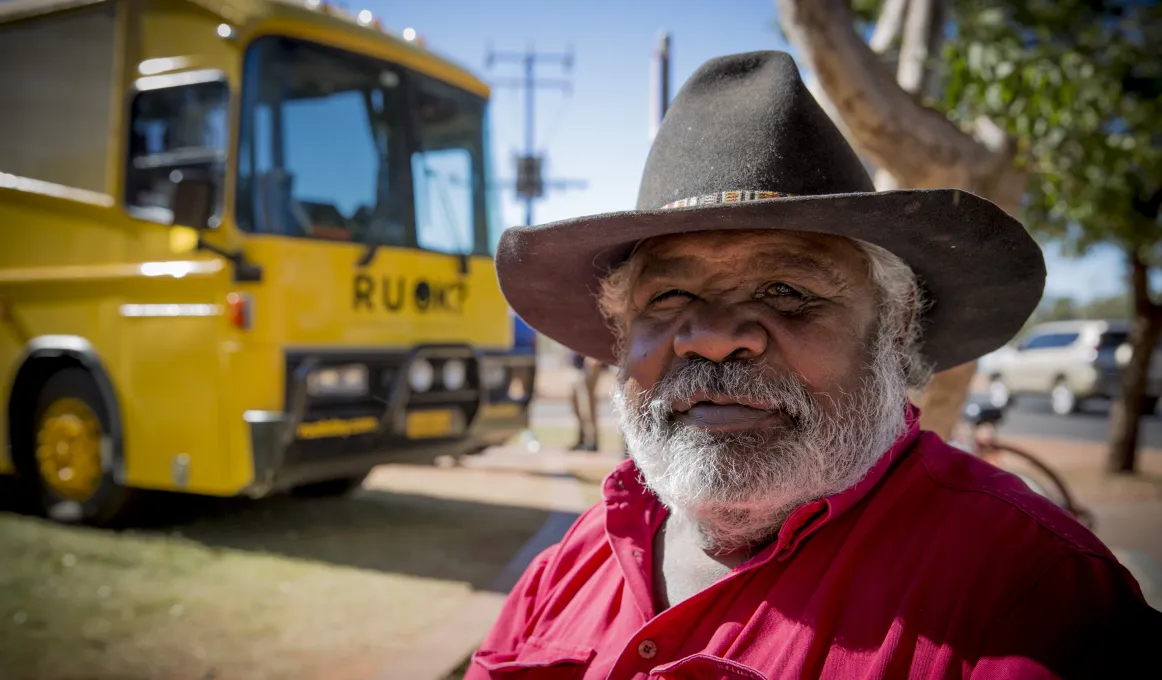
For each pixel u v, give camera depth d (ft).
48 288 17.67
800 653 3.83
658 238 4.94
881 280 4.75
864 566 4.01
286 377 14.70
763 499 4.25
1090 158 12.31
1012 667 3.41
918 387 5.35
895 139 8.04
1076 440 40.16
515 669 4.85
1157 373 54.19
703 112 4.70
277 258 14.83
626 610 4.65
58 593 13.78
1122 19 14.70
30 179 18.12
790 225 4.23
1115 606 3.44
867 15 19.80
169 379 15.57
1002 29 10.33
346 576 14.74
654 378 4.80
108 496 17.10
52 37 18.11
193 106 15.62
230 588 14.08
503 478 24.84
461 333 18.03
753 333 4.35
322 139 15.96
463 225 18.45
